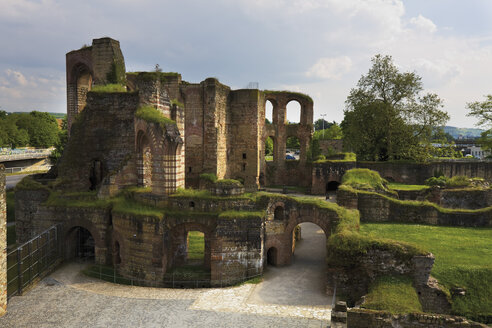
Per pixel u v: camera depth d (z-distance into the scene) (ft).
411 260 65.10
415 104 183.52
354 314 52.90
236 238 79.77
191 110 139.13
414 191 133.18
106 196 93.45
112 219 87.71
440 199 123.54
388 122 183.52
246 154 156.87
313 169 161.58
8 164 244.83
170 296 69.62
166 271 81.87
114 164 103.30
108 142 103.50
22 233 100.99
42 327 56.80
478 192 120.67
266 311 61.98
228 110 154.20
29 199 99.60
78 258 95.50
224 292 71.46
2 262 61.72
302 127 179.22
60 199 94.94
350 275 68.49
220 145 144.56
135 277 82.48
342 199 106.52
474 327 50.16
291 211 86.89
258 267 80.48
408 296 58.90
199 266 85.66
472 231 93.86
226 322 57.93
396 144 189.88
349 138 199.21
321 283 75.77
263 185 174.29
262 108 166.50
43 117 381.60
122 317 60.18
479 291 63.98
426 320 51.55
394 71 183.01
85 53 128.16
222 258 79.36
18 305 65.26
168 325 57.26
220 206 83.35
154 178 87.35
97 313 61.77
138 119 90.68
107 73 117.50
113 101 102.89
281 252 87.15
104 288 74.64
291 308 63.26
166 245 81.87
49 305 65.26
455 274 66.95
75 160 103.14
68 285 76.02
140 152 95.45
